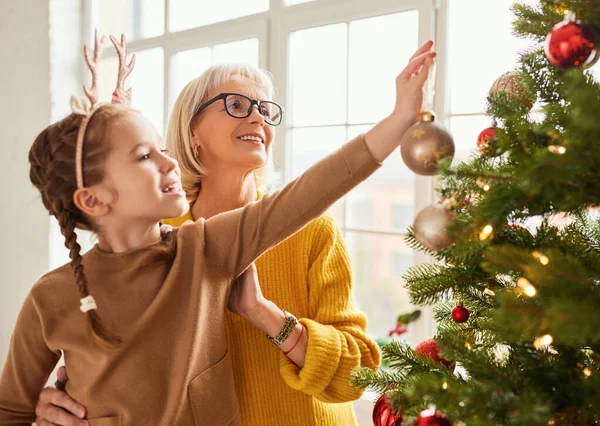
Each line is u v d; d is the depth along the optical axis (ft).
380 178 8.44
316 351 3.15
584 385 1.97
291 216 2.83
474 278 2.50
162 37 8.63
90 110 2.83
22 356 3.16
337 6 6.64
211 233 3.01
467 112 6.22
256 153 3.69
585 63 1.92
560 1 2.16
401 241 8.11
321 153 7.22
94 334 2.79
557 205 1.99
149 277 2.88
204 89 3.77
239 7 7.91
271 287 3.59
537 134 2.11
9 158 9.04
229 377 3.11
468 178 2.16
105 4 9.19
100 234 2.94
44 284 3.03
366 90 6.80
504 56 6.02
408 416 2.28
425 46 2.53
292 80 7.34
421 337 6.61
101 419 2.91
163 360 2.87
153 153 2.83
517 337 2.14
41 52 8.60
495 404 1.86
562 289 1.82
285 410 3.45
